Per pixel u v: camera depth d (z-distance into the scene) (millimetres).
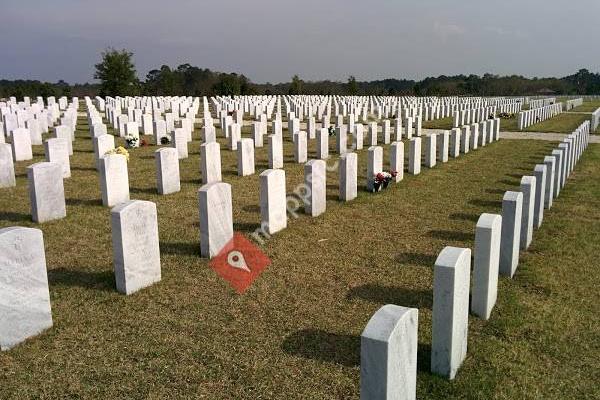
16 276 5875
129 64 64375
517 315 6820
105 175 11938
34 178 10367
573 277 8195
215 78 87062
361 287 7711
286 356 5766
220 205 8828
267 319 6637
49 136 25344
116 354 5762
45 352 5793
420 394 5094
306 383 5270
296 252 9203
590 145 25938
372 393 4008
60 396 5023
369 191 14312
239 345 5984
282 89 87625
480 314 6707
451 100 61781
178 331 6297
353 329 6410
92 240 9539
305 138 19281
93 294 7250
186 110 37656
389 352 3883
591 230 10828
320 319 6660
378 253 9258
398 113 36875
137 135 23000
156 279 7723
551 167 12477
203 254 8789
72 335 6160
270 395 5078
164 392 5102
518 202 7938
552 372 5559
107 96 58250
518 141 26562
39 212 10547
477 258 6523
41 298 6176
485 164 19188
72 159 18812
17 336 5953
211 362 5633
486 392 5156
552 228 10945
